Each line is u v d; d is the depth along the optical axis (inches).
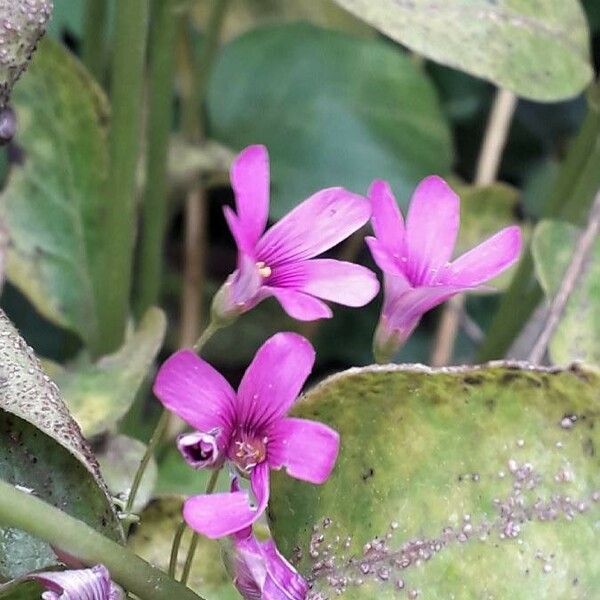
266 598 6.5
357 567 7.0
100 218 10.0
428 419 6.9
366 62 12.7
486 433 6.9
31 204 9.9
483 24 9.0
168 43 10.1
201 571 8.2
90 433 8.5
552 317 8.7
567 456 7.0
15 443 6.9
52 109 9.8
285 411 6.4
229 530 6.1
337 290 6.5
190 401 6.3
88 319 10.0
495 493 7.0
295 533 7.1
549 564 6.9
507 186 12.0
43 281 9.9
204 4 13.6
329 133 12.4
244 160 6.5
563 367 6.8
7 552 6.9
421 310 7.0
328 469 6.3
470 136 14.8
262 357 6.4
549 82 9.0
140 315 11.3
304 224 6.7
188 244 12.3
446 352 12.4
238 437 6.4
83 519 6.9
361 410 6.9
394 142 12.5
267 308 13.1
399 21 8.8
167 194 11.7
